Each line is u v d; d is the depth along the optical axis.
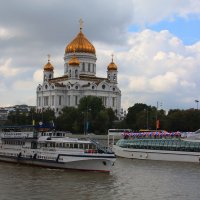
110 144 159.50
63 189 75.62
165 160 126.69
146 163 118.44
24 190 74.44
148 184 81.88
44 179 85.94
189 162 121.94
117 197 69.62
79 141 98.44
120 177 90.00
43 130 111.44
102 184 80.94
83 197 69.38
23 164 110.56
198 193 73.50
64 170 98.62
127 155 133.88
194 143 124.38
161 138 138.75
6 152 115.94
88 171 96.62
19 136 112.56
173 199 68.56
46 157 103.25
